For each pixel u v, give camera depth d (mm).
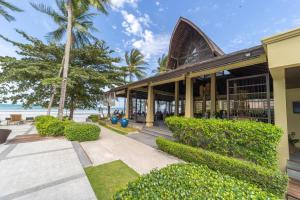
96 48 14234
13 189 2967
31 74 10828
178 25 13031
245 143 3693
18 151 5383
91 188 3086
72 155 4992
